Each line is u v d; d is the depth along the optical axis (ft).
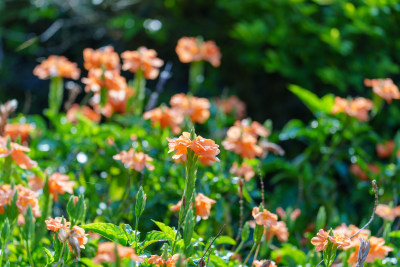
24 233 6.14
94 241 7.00
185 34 19.10
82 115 10.95
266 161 11.10
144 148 9.95
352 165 12.10
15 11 21.88
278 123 17.99
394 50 15.51
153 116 10.04
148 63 10.78
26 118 11.39
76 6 19.85
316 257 7.03
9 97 22.70
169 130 10.39
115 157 7.48
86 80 9.86
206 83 18.63
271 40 15.90
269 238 7.36
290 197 11.03
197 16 19.03
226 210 8.94
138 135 10.09
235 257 7.67
